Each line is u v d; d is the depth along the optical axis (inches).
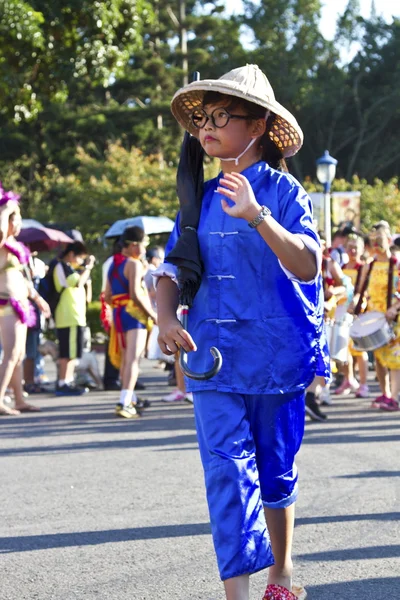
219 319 221.6
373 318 666.8
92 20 1186.6
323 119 3902.6
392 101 3855.8
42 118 3223.4
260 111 225.6
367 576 282.8
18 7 1141.1
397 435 556.4
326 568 291.1
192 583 279.4
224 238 221.6
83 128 3257.9
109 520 356.8
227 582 213.3
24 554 314.2
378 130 3873.0
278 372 220.7
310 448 510.0
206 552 311.4
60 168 3304.6
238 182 209.3
